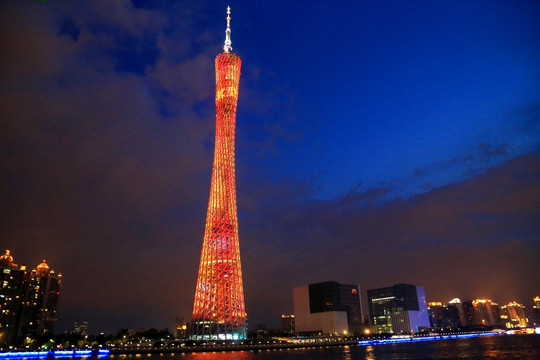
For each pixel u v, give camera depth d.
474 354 150.88
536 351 156.88
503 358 130.62
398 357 146.38
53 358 168.12
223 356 165.00
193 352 194.50
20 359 165.50
